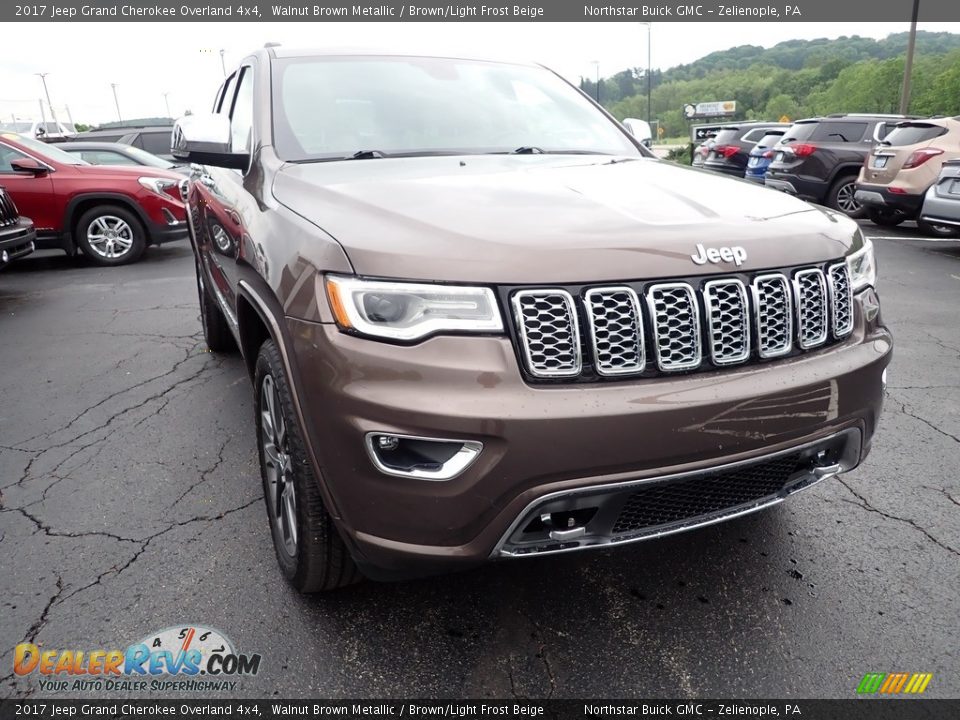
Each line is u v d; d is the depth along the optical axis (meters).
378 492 1.75
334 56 3.24
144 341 5.23
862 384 2.04
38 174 8.27
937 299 6.35
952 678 1.96
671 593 2.34
